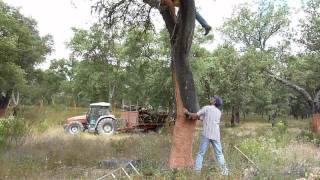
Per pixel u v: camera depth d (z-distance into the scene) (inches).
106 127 1040.2
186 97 398.6
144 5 442.6
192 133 405.4
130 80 1401.3
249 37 1332.4
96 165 436.5
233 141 593.0
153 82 1119.6
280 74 1288.1
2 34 1193.4
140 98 1339.8
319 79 1291.8
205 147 367.6
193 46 1119.0
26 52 1637.6
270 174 321.7
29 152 498.3
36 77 1855.3
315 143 677.3
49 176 369.1
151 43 1080.2
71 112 1627.7
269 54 1284.4
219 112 373.1
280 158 435.2
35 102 2476.6
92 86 1807.3
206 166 363.3
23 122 623.8
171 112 1128.8
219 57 1408.7
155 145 564.7
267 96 1685.5
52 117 1390.3
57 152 504.4
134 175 328.2
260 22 1300.4
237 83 1418.6
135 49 1077.8
